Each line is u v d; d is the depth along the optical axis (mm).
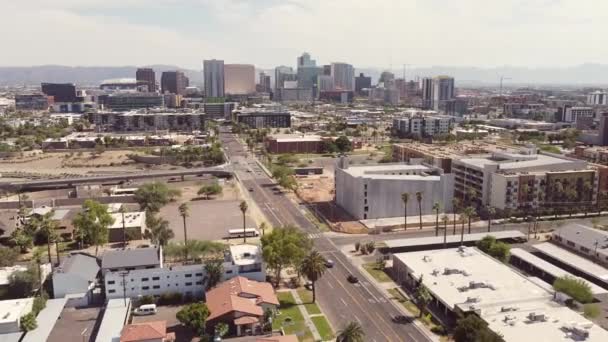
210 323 131125
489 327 120438
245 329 131500
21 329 127062
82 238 197250
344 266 180500
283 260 159625
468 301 137500
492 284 150000
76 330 132125
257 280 159875
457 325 120500
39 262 157500
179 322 137500
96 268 161125
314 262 149625
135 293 152875
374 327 135000
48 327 129750
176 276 154625
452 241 197500
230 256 169125
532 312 128625
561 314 129000
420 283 148500
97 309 145750
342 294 156625
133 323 136250
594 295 148375
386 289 160500
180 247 181750
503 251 179500
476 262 168625
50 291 153500
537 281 153500
